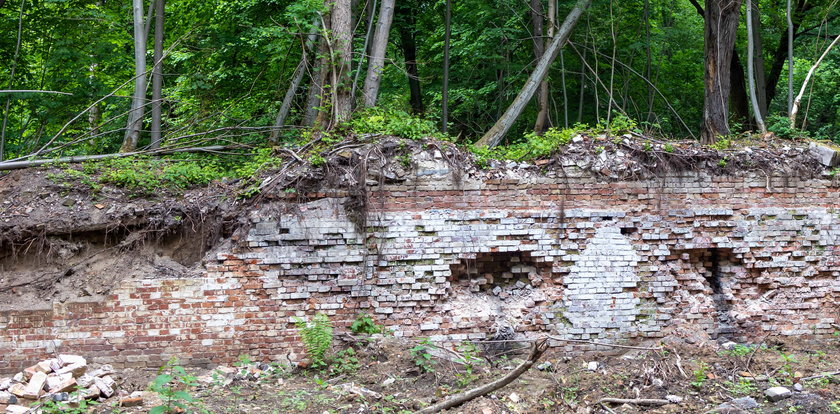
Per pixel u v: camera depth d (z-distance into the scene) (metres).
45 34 13.88
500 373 7.56
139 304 7.75
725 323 8.68
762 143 9.20
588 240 8.38
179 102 13.98
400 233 8.10
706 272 8.81
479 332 8.20
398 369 7.48
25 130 14.64
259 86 13.96
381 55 11.91
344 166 8.12
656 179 8.51
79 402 6.42
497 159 8.62
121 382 7.20
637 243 8.48
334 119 10.48
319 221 8.00
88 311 7.70
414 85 18.14
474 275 8.45
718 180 8.64
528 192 8.33
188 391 6.95
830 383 7.18
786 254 8.76
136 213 8.06
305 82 14.01
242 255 7.90
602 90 17.78
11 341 7.62
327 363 7.68
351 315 8.04
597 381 7.23
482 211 8.22
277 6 14.09
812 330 8.78
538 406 6.62
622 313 8.41
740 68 16.16
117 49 14.65
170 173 8.68
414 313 8.12
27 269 8.01
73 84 13.73
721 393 6.90
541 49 15.29
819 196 8.85
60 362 7.01
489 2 16.16
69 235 8.05
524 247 8.27
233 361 7.86
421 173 8.15
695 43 17.77
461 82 18.02
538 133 14.69
